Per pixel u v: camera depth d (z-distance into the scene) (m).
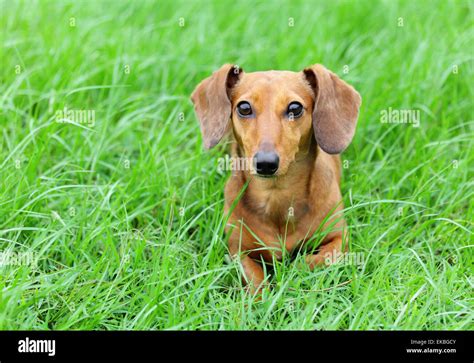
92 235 6.04
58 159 7.45
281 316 5.45
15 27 9.48
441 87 8.57
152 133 7.77
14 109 7.54
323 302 5.55
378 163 7.63
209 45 9.44
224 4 10.62
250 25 10.04
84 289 5.51
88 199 6.77
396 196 7.21
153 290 5.49
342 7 10.36
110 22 9.97
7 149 7.40
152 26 9.73
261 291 5.80
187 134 7.93
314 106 5.94
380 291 5.58
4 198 6.35
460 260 6.02
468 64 8.75
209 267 5.94
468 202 7.07
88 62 8.77
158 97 8.60
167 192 6.93
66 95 7.39
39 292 5.38
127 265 5.85
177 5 10.58
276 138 5.54
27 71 8.27
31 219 6.46
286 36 9.72
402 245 6.29
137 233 6.25
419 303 5.59
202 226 6.61
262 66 9.09
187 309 5.35
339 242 6.15
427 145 7.43
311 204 6.11
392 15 9.92
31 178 6.79
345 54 9.55
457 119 8.23
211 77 6.25
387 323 5.19
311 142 6.02
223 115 5.98
